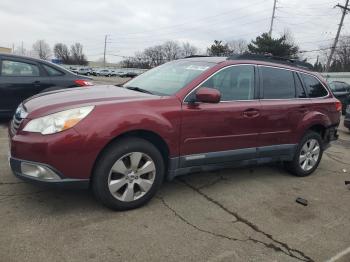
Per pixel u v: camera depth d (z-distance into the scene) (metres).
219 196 4.67
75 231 3.51
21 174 3.65
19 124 3.80
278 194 4.95
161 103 4.12
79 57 114.50
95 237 3.44
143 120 3.90
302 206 4.62
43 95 4.42
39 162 3.53
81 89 4.65
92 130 3.63
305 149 5.76
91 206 4.03
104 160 3.76
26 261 3.01
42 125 3.60
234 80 4.80
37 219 3.66
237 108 4.68
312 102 5.71
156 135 4.10
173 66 5.19
